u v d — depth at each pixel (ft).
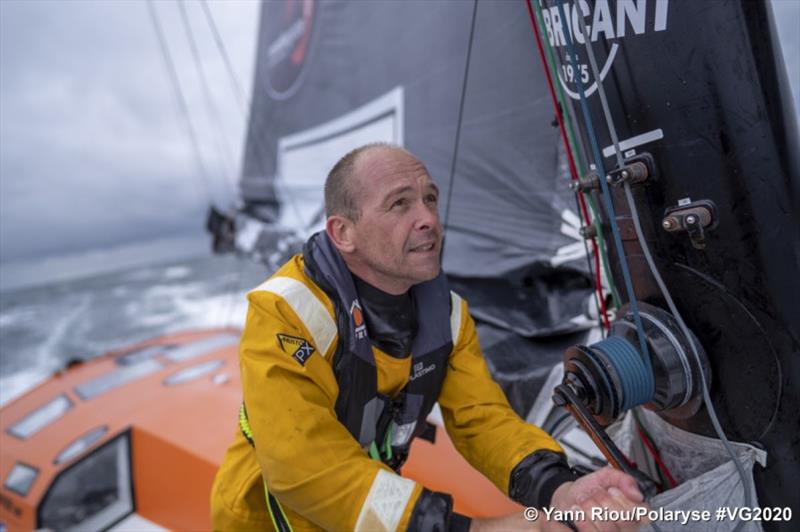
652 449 4.61
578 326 5.94
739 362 3.56
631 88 3.67
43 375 30.55
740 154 3.24
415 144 8.14
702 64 3.25
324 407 3.65
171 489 8.25
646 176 3.67
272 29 11.89
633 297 3.70
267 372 3.53
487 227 7.18
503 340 6.78
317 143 10.93
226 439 8.32
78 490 9.08
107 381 11.48
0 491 9.48
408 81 8.00
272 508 4.21
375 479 3.35
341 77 9.65
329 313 3.76
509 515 3.25
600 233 4.41
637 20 3.50
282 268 4.05
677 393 3.71
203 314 39.96
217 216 15.71
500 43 6.33
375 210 3.58
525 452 3.96
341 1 9.18
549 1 4.35
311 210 11.69
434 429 7.27
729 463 3.61
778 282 3.30
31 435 10.31
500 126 6.64
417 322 4.23
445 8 7.00
